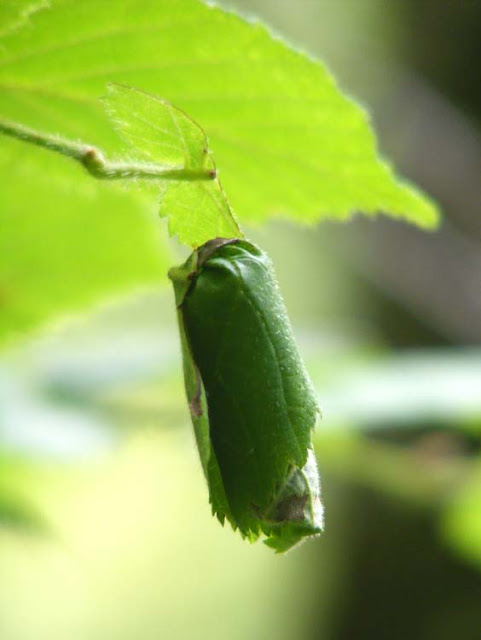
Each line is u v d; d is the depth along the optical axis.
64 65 0.18
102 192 0.25
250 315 0.15
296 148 0.19
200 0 0.17
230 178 0.20
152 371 0.27
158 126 0.15
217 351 0.15
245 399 0.15
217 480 0.15
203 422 0.15
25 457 0.25
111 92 0.15
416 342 0.44
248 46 0.18
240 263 0.15
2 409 0.25
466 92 0.46
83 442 0.25
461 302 0.43
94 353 0.28
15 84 0.18
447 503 0.30
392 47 0.47
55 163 0.19
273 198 0.20
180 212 0.16
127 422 0.27
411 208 0.20
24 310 0.28
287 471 0.15
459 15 0.46
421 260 0.44
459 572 0.47
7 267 0.27
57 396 0.27
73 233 0.26
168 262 0.27
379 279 0.44
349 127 0.19
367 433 0.29
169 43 0.18
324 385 0.26
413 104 0.46
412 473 0.30
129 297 0.28
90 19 0.18
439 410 0.26
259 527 0.15
